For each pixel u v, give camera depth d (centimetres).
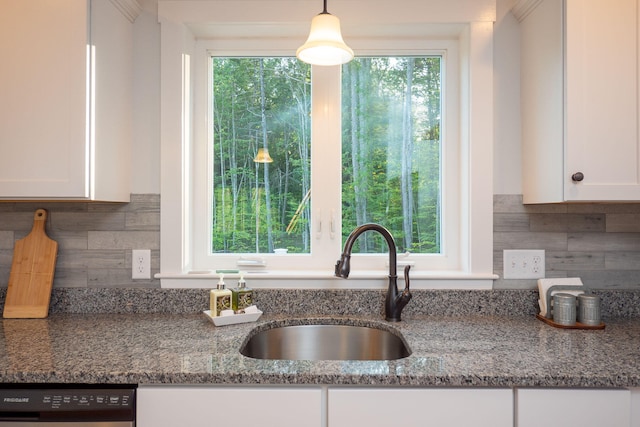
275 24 155
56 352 106
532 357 103
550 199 134
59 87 126
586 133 125
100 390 93
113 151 142
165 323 136
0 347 110
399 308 140
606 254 152
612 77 125
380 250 166
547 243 152
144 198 154
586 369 95
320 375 93
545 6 136
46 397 93
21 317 142
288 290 151
